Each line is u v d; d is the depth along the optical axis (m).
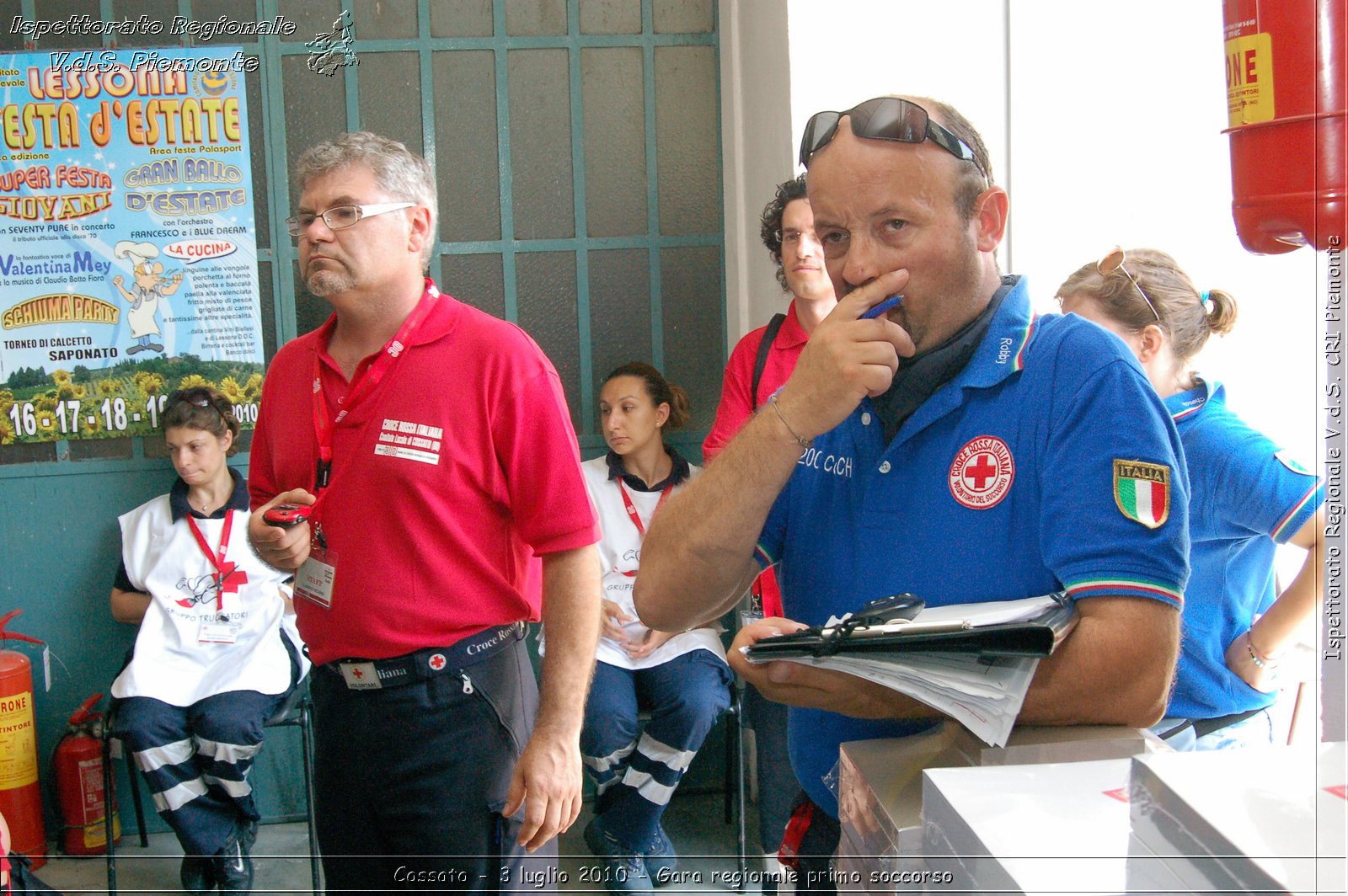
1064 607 0.88
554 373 1.78
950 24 2.52
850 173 0.93
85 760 3.01
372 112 3.15
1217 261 2.01
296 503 1.67
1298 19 0.82
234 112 3.08
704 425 3.35
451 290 3.23
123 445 3.12
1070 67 2.43
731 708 2.79
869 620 0.91
